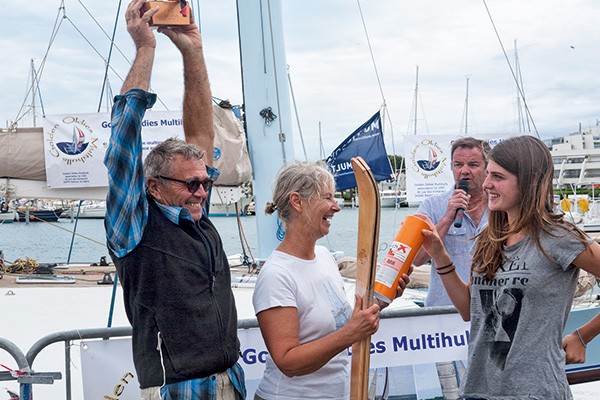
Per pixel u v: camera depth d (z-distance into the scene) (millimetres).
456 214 4129
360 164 2787
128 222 2623
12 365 4293
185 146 2783
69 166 6277
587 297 5398
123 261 2668
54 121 6246
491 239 2734
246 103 6102
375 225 2725
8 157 6207
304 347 2664
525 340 2635
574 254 2580
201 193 2785
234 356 2736
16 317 5137
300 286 2801
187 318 2621
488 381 2725
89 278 6594
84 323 5023
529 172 2631
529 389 2613
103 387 3518
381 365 3918
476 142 4230
